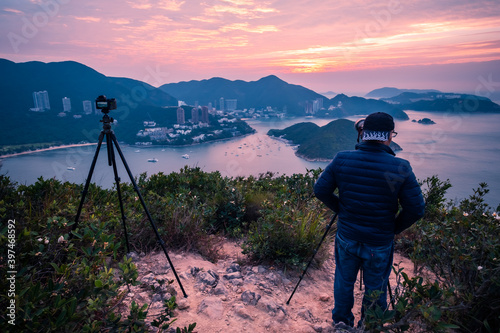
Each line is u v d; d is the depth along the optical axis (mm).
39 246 2441
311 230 3867
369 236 2156
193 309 2641
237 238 4898
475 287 2346
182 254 3701
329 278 3678
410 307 1951
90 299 1961
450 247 2898
